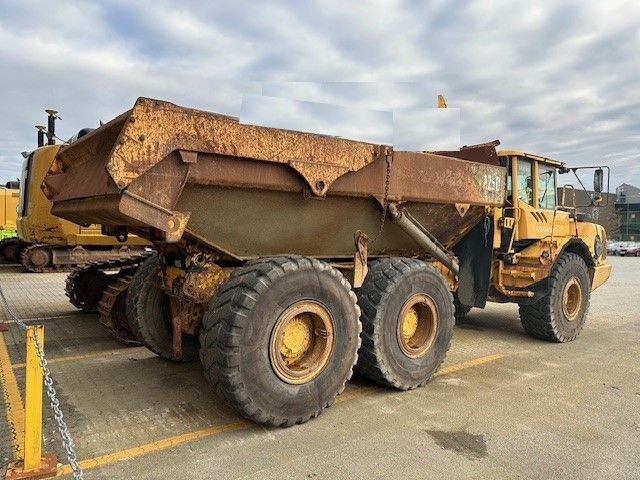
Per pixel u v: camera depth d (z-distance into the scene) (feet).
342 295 13.02
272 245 13.71
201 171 11.04
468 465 10.57
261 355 11.46
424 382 15.49
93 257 42.50
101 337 21.09
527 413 13.52
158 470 10.14
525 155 21.71
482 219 19.22
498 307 31.81
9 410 12.96
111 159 9.65
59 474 9.91
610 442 11.81
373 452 11.05
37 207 30.35
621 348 21.22
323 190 12.80
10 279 41.01
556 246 21.66
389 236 16.43
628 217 207.82
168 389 14.76
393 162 14.60
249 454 10.85
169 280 14.78
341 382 13.10
